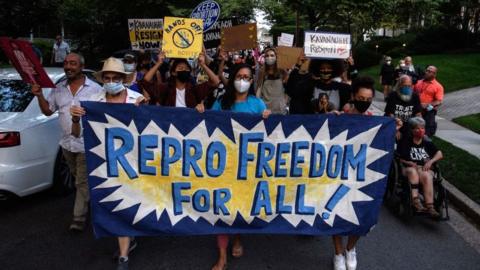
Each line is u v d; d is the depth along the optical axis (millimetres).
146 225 4250
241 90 4426
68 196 6438
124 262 4199
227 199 4344
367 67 31891
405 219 6016
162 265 4473
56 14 17406
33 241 4949
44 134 5871
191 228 4309
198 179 4312
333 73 5180
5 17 14922
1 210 5867
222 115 4270
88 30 28734
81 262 4496
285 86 8344
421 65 25812
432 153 5965
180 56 5230
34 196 6398
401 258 4809
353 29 32750
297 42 20734
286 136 4332
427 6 23297
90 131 4184
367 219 4395
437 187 5773
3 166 5371
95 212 4211
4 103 5824
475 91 19500
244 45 8133
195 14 10156
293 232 4375
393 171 6281
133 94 4602
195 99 5281
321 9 19172
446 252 5004
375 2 18672
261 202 4367
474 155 9094
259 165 4352
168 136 4250
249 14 25016
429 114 8516
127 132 4211
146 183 4262
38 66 4559
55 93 5113
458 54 30828
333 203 4387
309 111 5285
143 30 9500
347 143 4371
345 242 5211
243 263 4547
